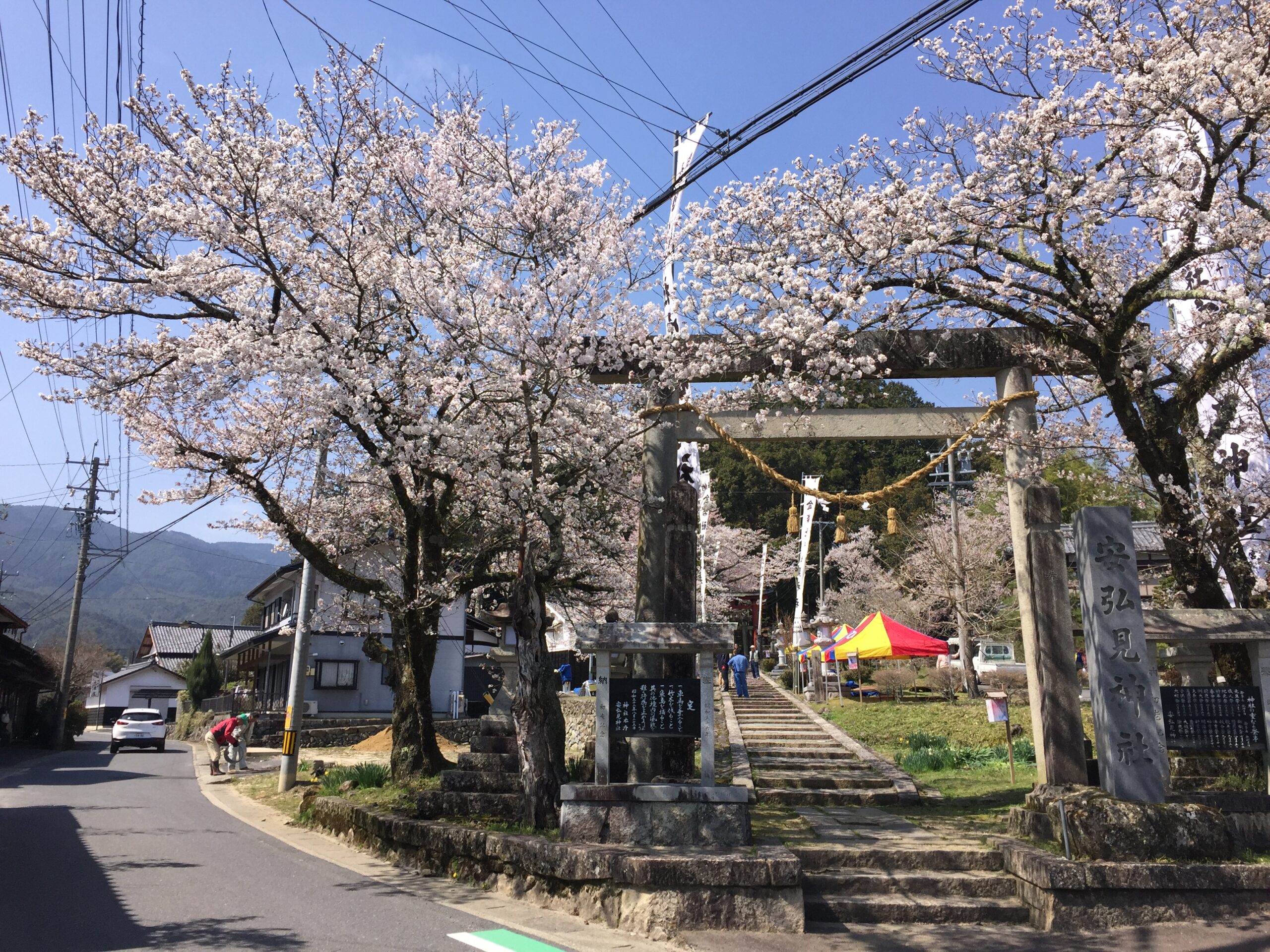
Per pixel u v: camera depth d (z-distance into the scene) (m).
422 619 11.66
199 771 21.62
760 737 15.49
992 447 10.02
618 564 15.47
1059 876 6.67
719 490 38.72
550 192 9.90
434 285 9.65
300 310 9.45
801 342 9.75
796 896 6.68
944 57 10.02
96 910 6.70
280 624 30.72
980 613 26.00
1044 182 9.48
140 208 9.59
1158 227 10.09
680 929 6.55
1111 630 7.67
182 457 10.58
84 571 33.94
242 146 9.34
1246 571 9.27
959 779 12.48
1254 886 6.73
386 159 10.22
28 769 21.50
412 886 8.09
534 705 8.72
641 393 10.39
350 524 14.57
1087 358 9.79
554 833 8.08
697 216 10.16
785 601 39.69
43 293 9.51
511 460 10.63
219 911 6.77
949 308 10.19
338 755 21.42
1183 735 7.69
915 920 6.92
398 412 10.08
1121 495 14.28
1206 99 8.05
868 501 9.80
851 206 9.95
